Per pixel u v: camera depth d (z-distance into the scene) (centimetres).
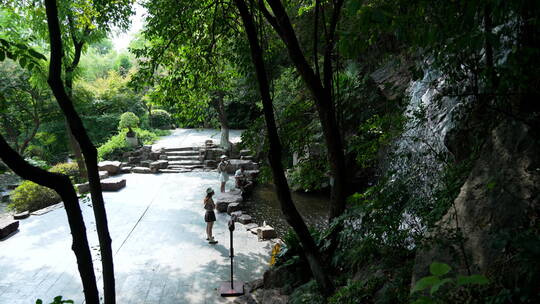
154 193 1471
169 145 2150
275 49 855
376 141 680
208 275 788
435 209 374
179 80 841
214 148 2019
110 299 330
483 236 273
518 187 276
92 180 323
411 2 260
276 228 1145
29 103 2105
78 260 303
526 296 187
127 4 923
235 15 769
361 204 507
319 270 504
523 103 320
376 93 997
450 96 356
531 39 265
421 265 305
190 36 820
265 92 479
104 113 2527
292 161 1546
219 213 1241
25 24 1233
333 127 560
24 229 1070
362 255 465
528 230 209
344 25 670
